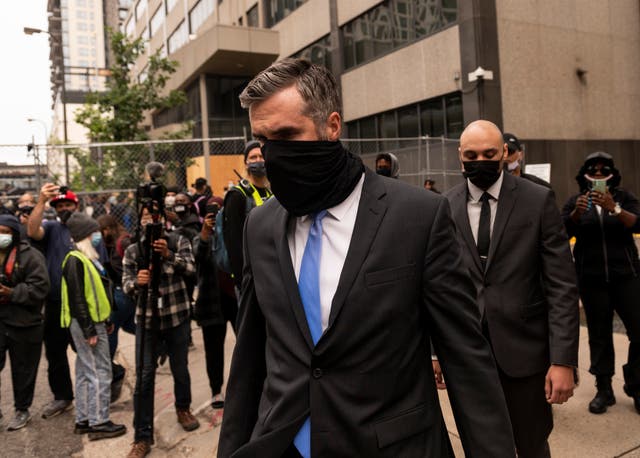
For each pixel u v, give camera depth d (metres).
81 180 8.55
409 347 1.30
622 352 4.80
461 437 1.32
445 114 14.00
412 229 1.32
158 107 15.12
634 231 3.69
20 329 4.31
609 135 15.15
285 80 1.31
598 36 14.96
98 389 4.04
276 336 1.39
